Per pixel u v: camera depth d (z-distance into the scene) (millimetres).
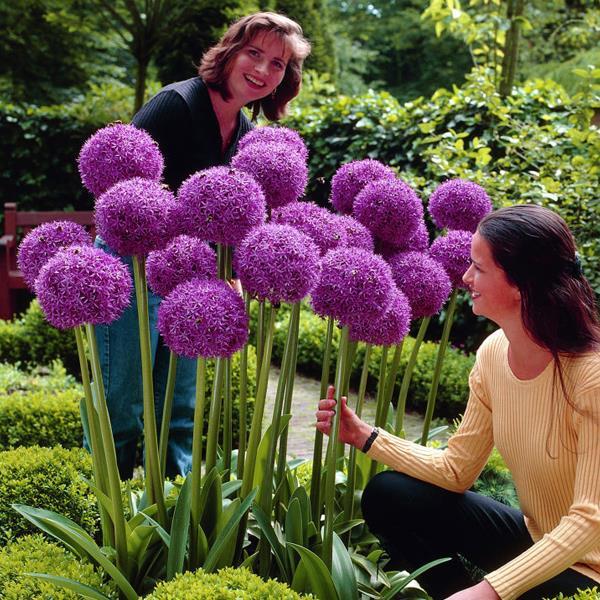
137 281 1804
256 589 1619
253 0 7637
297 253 1597
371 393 5086
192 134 2590
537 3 7914
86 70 10016
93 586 1793
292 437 4020
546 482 1812
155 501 1972
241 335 1637
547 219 1693
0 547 2088
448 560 2012
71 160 7996
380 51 17016
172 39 8164
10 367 4438
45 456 2436
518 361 1827
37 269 1825
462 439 2025
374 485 2059
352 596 1830
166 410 1976
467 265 2121
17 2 8281
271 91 2641
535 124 4828
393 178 2150
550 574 1600
